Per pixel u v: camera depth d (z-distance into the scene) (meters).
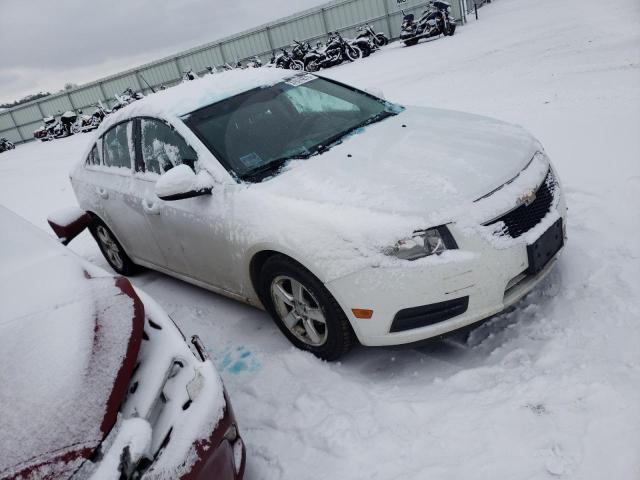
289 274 2.53
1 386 1.48
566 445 1.84
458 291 2.17
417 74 10.73
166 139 3.20
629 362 2.13
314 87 3.59
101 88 29.88
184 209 3.00
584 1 15.98
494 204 2.24
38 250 2.13
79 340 1.58
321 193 2.47
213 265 3.04
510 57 9.62
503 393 2.16
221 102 3.26
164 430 1.53
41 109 31.23
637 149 4.12
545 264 2.43
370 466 2.02
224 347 3.07
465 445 1.97
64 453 1.33
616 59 7.02
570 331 2.40
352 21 24.59
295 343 2.82
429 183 2.35
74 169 4.46
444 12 17.25
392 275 2.17
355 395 2.41
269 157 2.93
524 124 5.45
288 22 25.62
